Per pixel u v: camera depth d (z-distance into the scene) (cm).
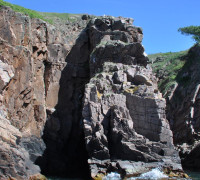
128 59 3497
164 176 2566
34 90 3681
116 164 2653
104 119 2909
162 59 5638
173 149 2786
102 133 2819
